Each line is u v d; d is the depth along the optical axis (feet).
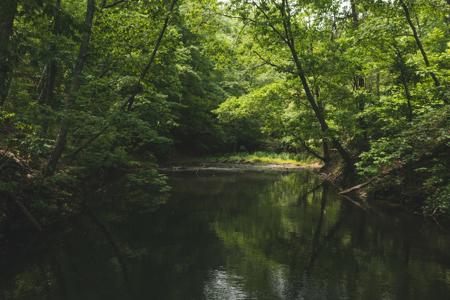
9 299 24.08
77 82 43.19
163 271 29.40
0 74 27.35
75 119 43.04
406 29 57.88
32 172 40.47
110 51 50.47
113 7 50.67
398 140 46.62
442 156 44.86
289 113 83.15
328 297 24.82
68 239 37.27
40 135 39.58
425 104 53.26
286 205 56.65
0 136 38.19
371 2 58.13
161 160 125.70
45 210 39.27
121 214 49.42
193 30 68.28
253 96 79.36
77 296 24.64
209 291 25.64
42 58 29.76
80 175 51.96
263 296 24.85
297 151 153.07
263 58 75.15
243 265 30.96
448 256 33.17
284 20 62.75
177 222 45.47
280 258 32.63
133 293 25.25
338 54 63.46
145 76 54.65
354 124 66.74
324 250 35.04
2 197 35.24
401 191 55.36
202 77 125.80
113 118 45.11
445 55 52.21
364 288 26.17
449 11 54.95
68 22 26.45
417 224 44.57
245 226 43.88
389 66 58.34
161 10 51.21
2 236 34.22
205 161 135.23
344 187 71.36
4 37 26.17
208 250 34.83
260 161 135.95
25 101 38.32
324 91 71.92
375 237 39.24
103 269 29.60
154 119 54.39
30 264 30.32
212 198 62.13
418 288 26.27
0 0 24.79
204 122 138.10
